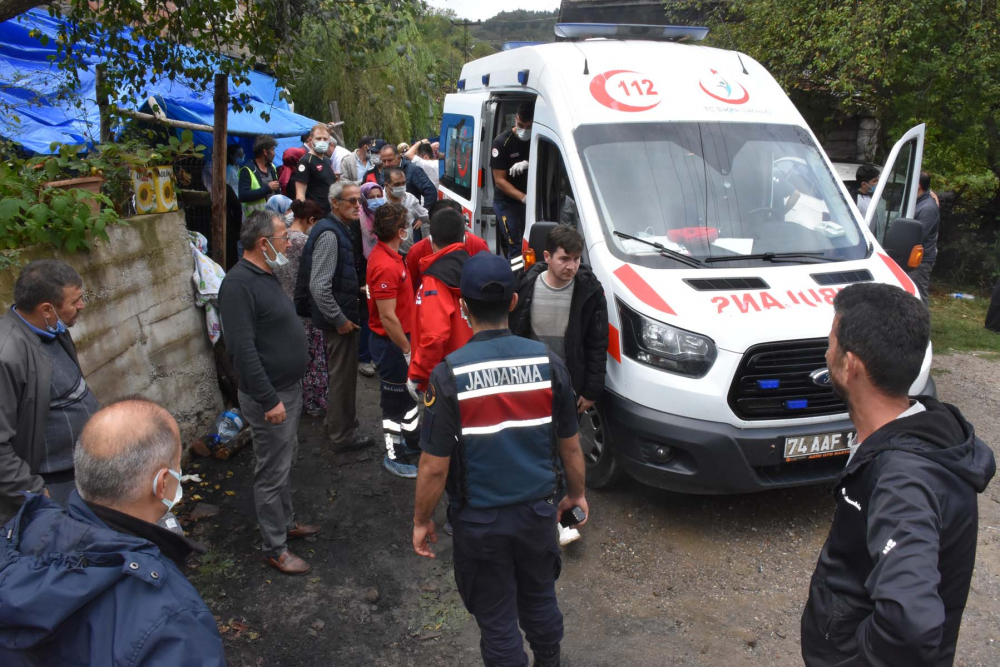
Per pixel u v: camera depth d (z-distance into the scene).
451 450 2.61
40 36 5.30
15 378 2.70
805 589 3.77
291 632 3.47
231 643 3.39
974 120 9.44
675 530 4.30
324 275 4.76
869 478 1.71
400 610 3.63
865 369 1.74
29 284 2.80
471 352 2.63
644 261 4.35
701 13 11.19
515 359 2.62
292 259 5.52
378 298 4.51
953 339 8.05
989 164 10.16
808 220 4.74
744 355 3.83
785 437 3.89
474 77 7.73
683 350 3.90
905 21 8.94
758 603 3.67
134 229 4.45
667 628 3.49
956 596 1.69
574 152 4.79
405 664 3.28
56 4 5.28
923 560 1.49
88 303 4.00
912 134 5.55
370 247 6.09
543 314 4.05
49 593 1.49
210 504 4.54
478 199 6.89
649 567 3.96
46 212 3.65
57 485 2.97
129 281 4.38
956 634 1.73
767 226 4.64
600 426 4.55
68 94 5.64
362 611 3.62
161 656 1.52
